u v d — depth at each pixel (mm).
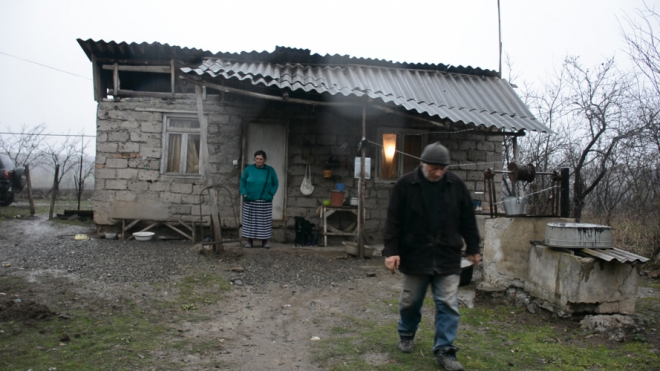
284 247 8094
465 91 9211
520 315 4727
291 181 8875
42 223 9609
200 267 6223
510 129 7430
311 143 8922
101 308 4457
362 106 7246
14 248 6945
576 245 4430
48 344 3535
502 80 9891
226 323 4383
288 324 4422
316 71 8727
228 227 8664
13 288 4805
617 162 9906
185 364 3383
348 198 8914
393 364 3453
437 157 3262
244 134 8750
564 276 4453
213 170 8695
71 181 19859
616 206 11000
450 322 3328
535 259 4914
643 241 8055
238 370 3338
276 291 5480
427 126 9086
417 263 3336
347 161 8977
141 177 8570
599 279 4375
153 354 3520
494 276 5402
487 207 9172
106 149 8523
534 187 11422
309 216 8891
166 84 9461
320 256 7348
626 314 4469
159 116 8633
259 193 7699
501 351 3777
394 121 9031
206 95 8727
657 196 8336
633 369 3404
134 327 4051
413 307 3504
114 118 8547
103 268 5848
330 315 4695
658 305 5137
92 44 8102
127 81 9469
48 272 5527
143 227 8641
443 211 3338
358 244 7344
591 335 4098
